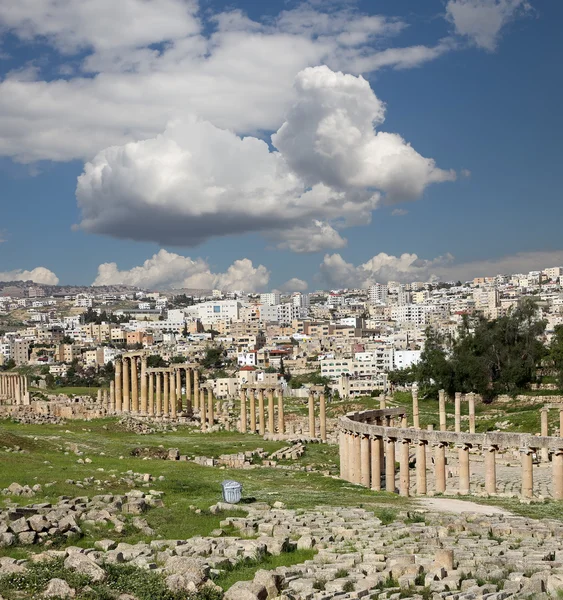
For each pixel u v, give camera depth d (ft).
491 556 150.71
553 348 615.98
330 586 128.67
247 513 200.85
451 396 632.38
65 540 156.25
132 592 121.80
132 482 245.24
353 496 260.83
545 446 254.88
